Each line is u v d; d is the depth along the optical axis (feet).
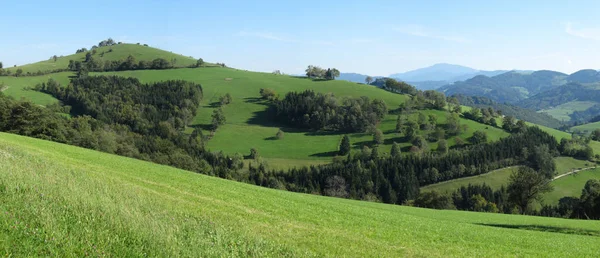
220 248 47.44
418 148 565.12
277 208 98.48
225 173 437.99
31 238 33.73
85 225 39.63
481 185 483.92
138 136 474.90
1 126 302.45
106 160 133.80
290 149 572.10
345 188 457.27
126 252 37.04
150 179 104.53
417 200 384.68
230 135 611.88
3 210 36.68
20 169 53.11
